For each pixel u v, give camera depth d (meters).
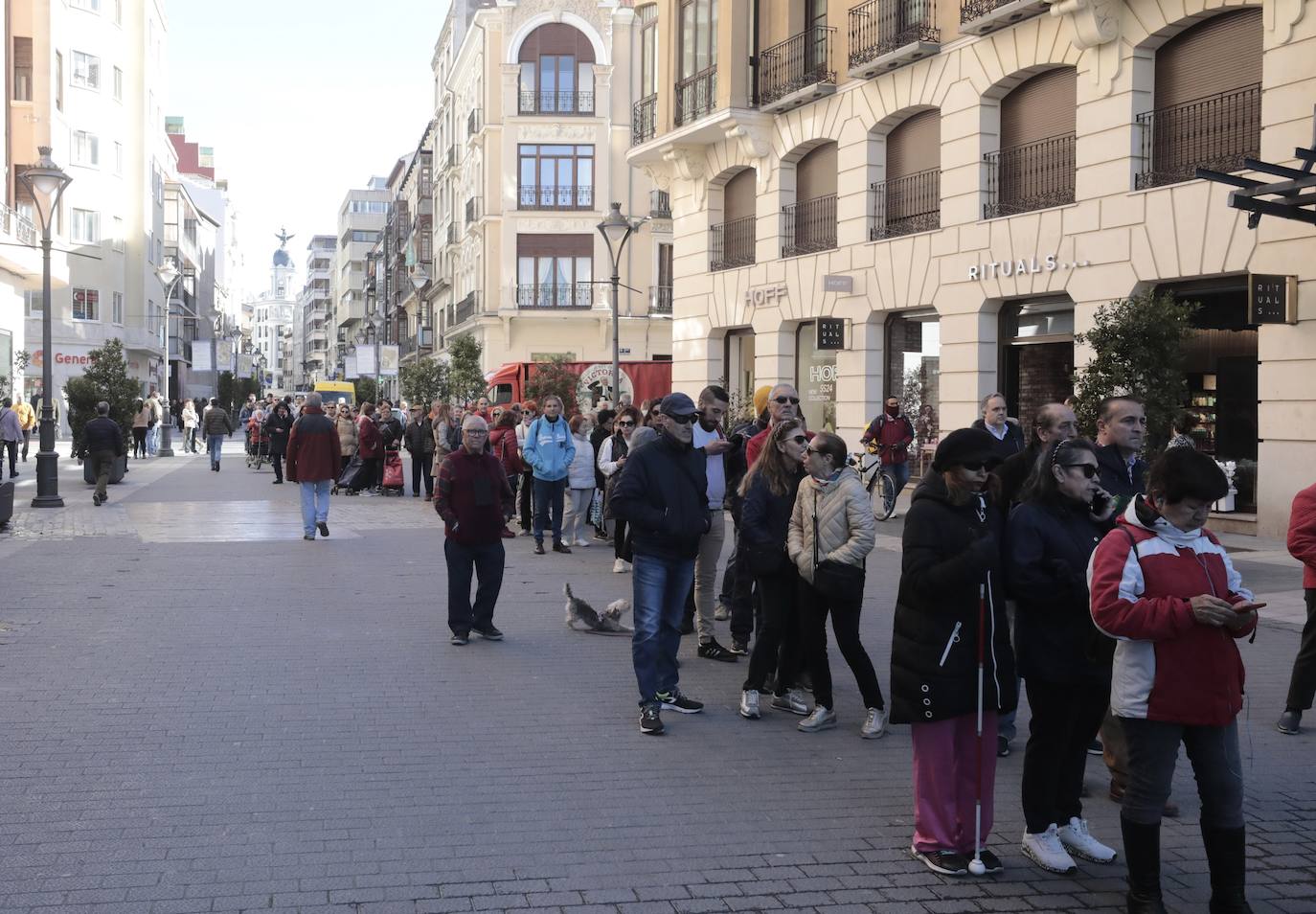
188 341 79.44
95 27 49.59
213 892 4.40
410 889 4.46
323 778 5.82
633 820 5.29
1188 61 16.33
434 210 72.81
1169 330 12.91
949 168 20.38
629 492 6.95
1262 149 14.84
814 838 5.11
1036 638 4.77
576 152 48.56
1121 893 4.58
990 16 18.66
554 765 6.12
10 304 34.16
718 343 28.33
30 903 4.27
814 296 24.20
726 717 7.21
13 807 5.32
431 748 6.36
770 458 7.18
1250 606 4.00
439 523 18.77
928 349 21.72
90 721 6.77
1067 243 17.81
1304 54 14.30
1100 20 16.81
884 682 8.10
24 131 44.25
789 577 7.12
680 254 29.17
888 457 18.28
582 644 9.23
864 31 22.53
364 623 9.97
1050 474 4.80
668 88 27.75
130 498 22.92
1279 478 14.66
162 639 9.12
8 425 26.86
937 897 4.51
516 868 4.70
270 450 28.12
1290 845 5.11
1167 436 13.05
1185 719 4.11
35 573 12.55
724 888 4.54
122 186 52.09
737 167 26.94
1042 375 19.09
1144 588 4.13
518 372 33.78
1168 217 16.06
